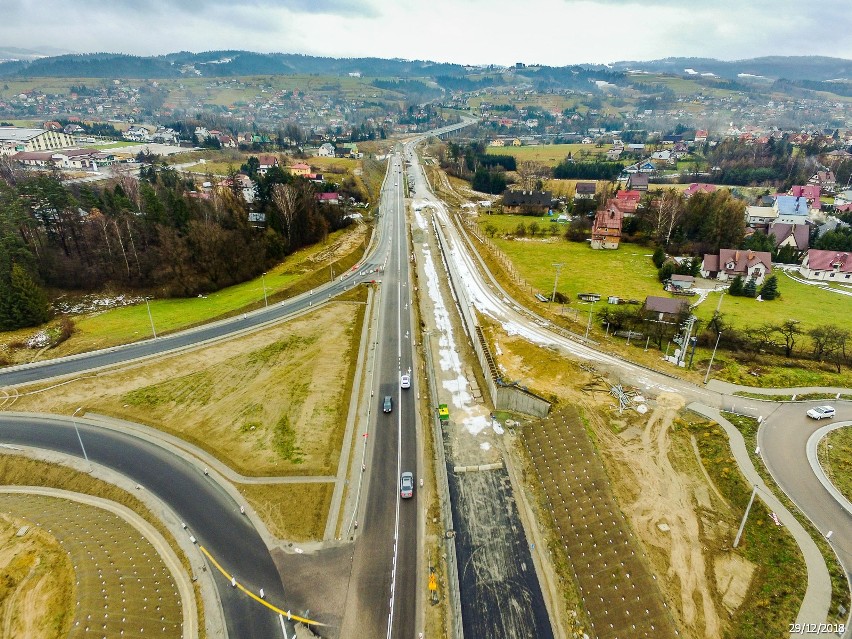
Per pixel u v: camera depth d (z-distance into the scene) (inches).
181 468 2015.3
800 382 2443.4
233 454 2075.5
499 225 5772.6
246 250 4067.4
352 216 5787.4
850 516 1685.5
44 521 1771.7
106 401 2410.2
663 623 1385.3
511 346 2891.2
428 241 5098.4
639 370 2593.5
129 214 3833.7
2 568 1585.9
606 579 1544.0
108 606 1454.2
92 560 1606.8
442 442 2191.2
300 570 1599.4
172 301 3673.7
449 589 1557.6
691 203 4921.3
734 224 4594.0
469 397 2529.5
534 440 2170.3
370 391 2544.3
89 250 3700.8
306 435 2191.2
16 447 2111.2
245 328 3176.7
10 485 1962.4
